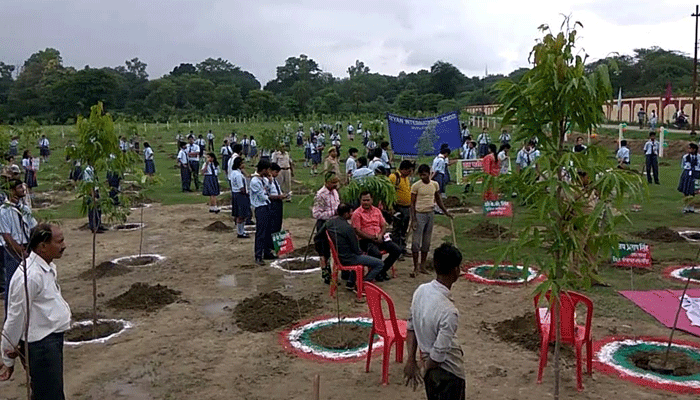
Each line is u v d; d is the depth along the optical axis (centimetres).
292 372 724
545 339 670
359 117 7969
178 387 690
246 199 1518
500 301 974
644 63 7881
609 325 856
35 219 836
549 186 459
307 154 3669
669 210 1772
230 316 933
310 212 1883
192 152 2517
